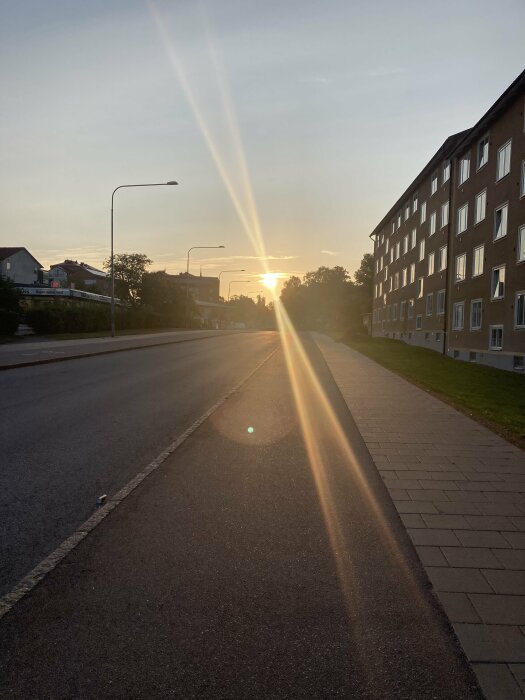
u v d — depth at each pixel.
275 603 3.25
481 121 24.20
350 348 34.28
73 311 43.56
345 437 7.95
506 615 3.12
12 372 17.23
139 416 9.51
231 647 2.80
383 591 3.41
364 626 3.01
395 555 3.93
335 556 3.90
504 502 5.05
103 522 4.50
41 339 34.66
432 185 35.84
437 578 3.56
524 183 20.69
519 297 21.00
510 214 21.94
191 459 6.60
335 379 16.08
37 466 6.20
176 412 9.97
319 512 4.80
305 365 21.09
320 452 7.02
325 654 2.75
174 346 34.19
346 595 3.35
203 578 3.54
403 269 46.34
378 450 7.07
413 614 3.14
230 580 3.52
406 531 4.37
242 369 19.12
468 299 27.17
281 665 2.67
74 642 2.84
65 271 98.12
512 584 3.48
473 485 5.57
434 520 4.58
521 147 20.91
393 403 11.25
